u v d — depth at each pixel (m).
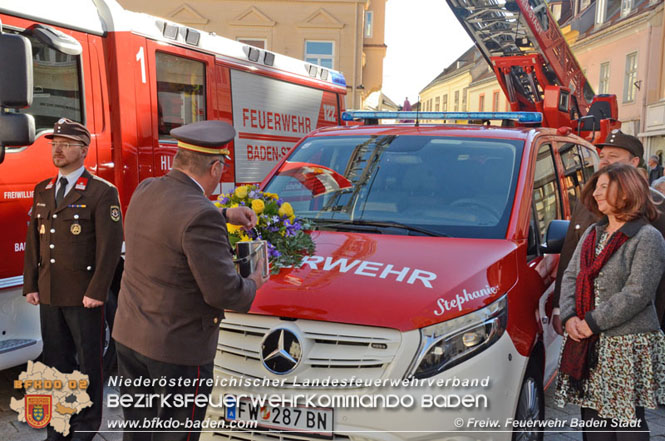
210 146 2.56
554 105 12.70
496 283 3.16
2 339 4.46
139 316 2.55
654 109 30.27
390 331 2.80
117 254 3.72
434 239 3.57
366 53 26.70
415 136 4.42
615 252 3.05
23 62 3.41
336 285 3.01
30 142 3.51
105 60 5.57
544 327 3.55
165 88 6.39
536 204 3.99
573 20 38.91
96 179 3.75
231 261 2.55
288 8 22.66
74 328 3.76
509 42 13.15
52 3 5.00
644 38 30.97
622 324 3.01
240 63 7.74
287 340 2.86
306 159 4.48
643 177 3.05
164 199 2.52
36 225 3.77
